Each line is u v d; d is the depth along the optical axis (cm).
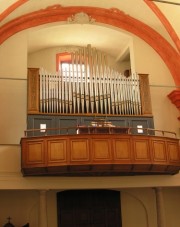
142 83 1708
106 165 1359
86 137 1371
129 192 1748
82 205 1689
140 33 1902
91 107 1620
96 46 2033
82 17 1839
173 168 1491
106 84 1667
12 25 1755
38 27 1808
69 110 1602
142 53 1880
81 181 1498
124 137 1399
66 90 1620
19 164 1457
